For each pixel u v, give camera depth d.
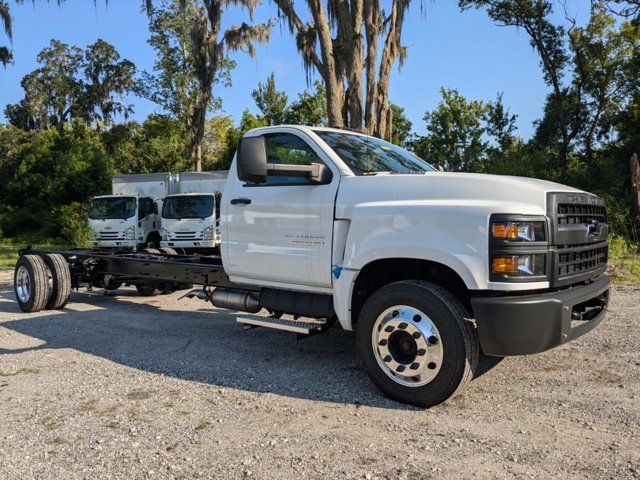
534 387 4.47
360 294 4.70
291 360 5.42
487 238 3.83
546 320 3.81
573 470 3.10
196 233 18.34
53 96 54.47
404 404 4.18
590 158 31.06
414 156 5.90
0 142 43.59
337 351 5.73
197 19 32.00
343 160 4.92
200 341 6.25
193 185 20.70
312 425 3.82
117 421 3.95
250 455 3.37
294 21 20.23
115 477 3.14
